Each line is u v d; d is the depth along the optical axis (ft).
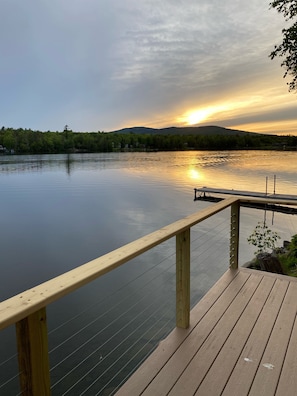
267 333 6.32
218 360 5.46
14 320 2.53
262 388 4.77
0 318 2.43
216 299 7.86
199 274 24.39
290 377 5.02
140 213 59.06
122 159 220.43
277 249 23.31
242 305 7.52
